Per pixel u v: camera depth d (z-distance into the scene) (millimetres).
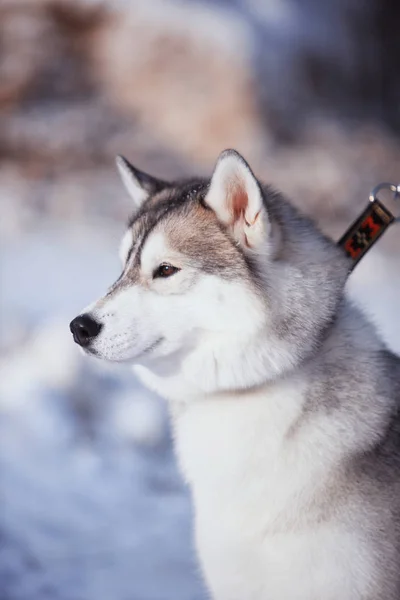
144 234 4035
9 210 12695
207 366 3814
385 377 3900
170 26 15469
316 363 3812
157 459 7000
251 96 15539
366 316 4148
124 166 4664
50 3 15320
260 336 3689
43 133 14469
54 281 10695
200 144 15172
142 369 4121
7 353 8125
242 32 15875
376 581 3600
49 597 4812
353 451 3701
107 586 5000
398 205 14500
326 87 17266
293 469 3688
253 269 3754
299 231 4016
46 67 15242
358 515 3627
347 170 15055
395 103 18094
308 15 17562
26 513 5809
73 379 7453
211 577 3877
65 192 13484
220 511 3789
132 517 5957
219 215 3885
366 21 18469
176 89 15375
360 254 4207
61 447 6910
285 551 3650
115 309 3879
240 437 3770
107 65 15461
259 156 14938
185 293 3822
